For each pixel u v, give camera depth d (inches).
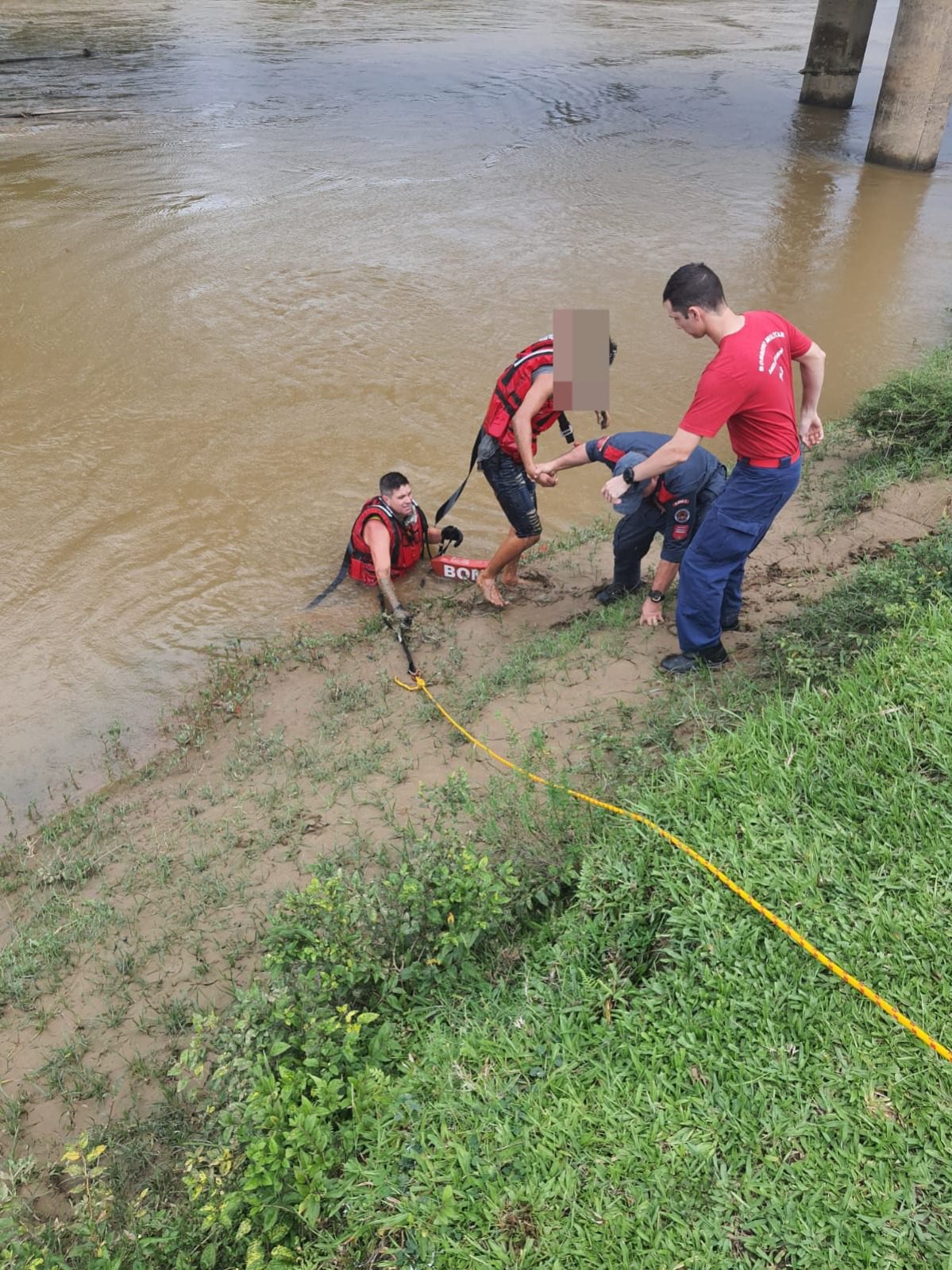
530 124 708.7
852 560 232.5
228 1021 141.3
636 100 784.9
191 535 277.9
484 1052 119.3
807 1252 93.0
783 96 810.2
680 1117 105.7
